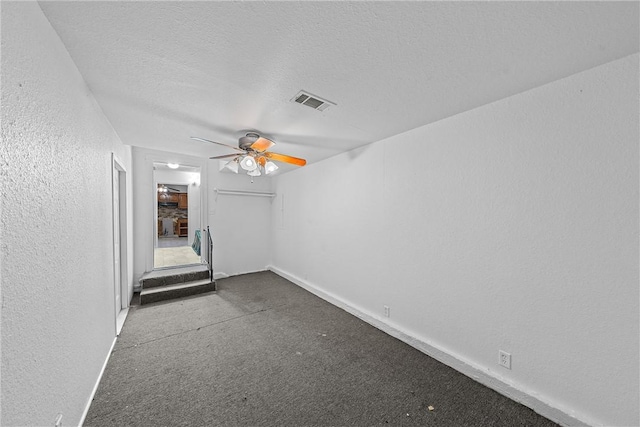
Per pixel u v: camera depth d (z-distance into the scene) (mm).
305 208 4133
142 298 3355
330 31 1092
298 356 2188
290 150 3145
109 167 2154
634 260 1234
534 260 1574
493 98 1716
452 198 2023
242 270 4992
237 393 1729
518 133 1641
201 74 1443
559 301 1479
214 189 4625
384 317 2689
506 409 1589
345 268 3250
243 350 2275
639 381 1225
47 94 1023
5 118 764
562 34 1099
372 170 2807
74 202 1311
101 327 1873
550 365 1518
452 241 2029
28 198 895
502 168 1721
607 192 1307
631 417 1246
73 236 1297
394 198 2543
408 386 1811
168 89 1614
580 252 1397
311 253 3973
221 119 2123
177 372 1943
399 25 1053
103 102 1784
